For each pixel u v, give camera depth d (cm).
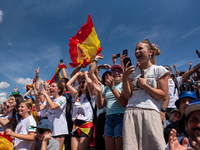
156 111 254
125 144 249
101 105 371
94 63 448
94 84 372
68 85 479
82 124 411
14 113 512
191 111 178
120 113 338
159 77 265
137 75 284
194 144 174
